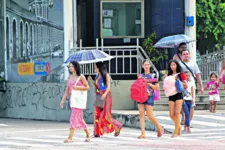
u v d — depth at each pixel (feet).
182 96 123.44
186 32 181.27
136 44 185.68
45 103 183.42
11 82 197.16
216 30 240.73
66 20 179.73
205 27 239.50
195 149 103.76
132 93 123.13
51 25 183.62
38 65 188.14
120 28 185.88
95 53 130.11
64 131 145.38
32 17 189.88
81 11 189.57
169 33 182.70
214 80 155.43
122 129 143.84
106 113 125.49
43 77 186.70
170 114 124.47
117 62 179.93
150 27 184.96
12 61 196.85
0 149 109.09
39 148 109.29
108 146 110.22
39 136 133.18
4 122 176.96
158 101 163.12
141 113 123.44
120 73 171.83
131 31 185.68
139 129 143.74
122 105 167.73
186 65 130.93
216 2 242.37
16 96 194.08
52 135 135.13
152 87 122.42
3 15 199.52
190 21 180.75
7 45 198.39
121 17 185.78
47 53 184.96
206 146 108.17
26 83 190.29
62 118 177.47
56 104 179.52
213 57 190.90
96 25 186.09
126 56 169.89
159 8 183.11
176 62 123.24
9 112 197.16
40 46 187.42
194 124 140.05
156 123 124.88
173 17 182.50
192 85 130.93
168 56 180.75
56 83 179.52
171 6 182.60
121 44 186.29
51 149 107.24
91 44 186.60
